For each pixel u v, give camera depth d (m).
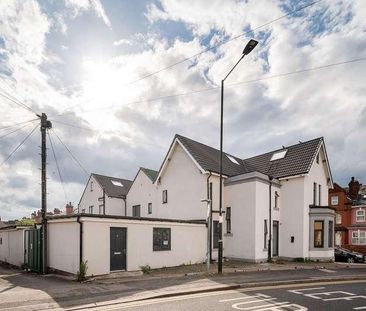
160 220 18.12
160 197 27.36
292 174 25.19
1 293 11.09
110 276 14.72
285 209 25.58
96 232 14.79
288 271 17.45
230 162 28.67
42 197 17.31
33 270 17.77
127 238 16.16
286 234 25.20
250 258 21.83
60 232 15.86
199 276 15.00
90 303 9.68
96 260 14.62
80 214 14.31
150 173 34.25
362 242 41.78
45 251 16.72
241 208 23.02
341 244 43.06
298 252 24.36
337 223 44.62
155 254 17.66
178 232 19.41
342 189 45.00
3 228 23.78
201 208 23.56
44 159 17.70
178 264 19.14
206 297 10.75
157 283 12.98
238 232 22.92
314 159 26.08
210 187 23.69
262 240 22.55
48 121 18.16
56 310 8.95
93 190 40.75
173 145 26.39
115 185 41.09
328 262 24.28
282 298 10.52
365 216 42.41
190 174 24.95
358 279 15.41
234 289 12.28
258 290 12.05
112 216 15.46
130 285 12.53
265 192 23.53
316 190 26.98
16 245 21.28
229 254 23.22
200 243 21.09
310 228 24.98
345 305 9.62
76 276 14.16
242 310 8.95
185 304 9.68
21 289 11.81
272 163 28.62
